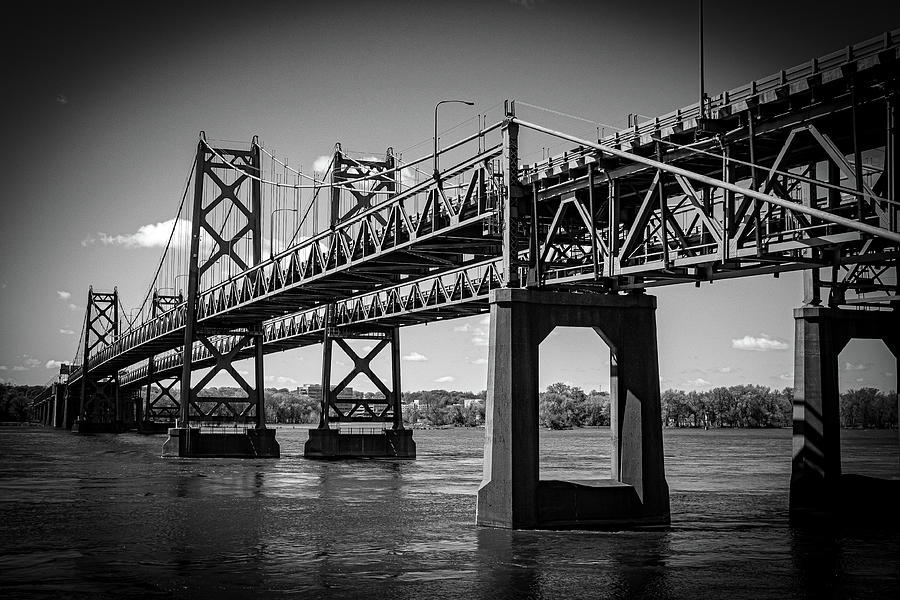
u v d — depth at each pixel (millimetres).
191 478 76000
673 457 114938
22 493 63219
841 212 35938
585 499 42219
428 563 35656
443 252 58688
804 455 49469
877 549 37969
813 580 32469
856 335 50000
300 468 88875
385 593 30906
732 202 35406
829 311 49375
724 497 59406
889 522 45375
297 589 31609
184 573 34438
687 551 37312
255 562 36406
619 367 43500
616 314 43500
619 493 42719
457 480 74562
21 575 34219
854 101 31828
